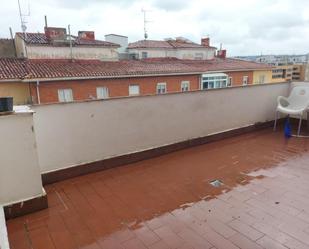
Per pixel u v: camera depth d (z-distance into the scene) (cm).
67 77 1075
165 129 361
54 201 247
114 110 310
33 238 194
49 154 276
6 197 215
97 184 280
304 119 483
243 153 363
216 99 408
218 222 207
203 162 335
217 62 2045
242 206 229
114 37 2073
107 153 316
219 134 425
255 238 187
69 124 282
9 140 206
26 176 220
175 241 186
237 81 1850
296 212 217
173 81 1449
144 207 233
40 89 1047
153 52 2083
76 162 296
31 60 1295
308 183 269
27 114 210
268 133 462
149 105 338
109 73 1204
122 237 193
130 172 310
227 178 286
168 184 276
